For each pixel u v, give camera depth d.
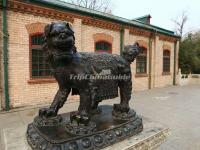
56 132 1.84
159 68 13.41
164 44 13.72
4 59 6.37
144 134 2.26
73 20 7.96
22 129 2.38
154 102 8.62
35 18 7.00
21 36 6.74
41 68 7.38
